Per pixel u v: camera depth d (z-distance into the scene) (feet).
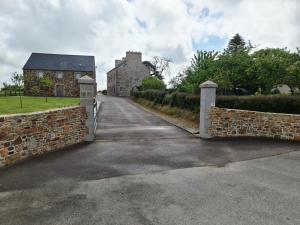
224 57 54.29
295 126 27.78
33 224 11.41
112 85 160.35
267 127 29.84
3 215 12.23
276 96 33.60
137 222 11.54
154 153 24.25
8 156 20.07
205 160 21.80
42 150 23.79
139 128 39.52
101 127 40.42
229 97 37.99
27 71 119.14
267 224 11.35
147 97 90.43
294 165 19.92
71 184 16.26
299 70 41.60
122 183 16.44
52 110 24.88
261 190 15.16
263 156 22.58
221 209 12.79
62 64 126.72
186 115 47.91
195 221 11.63
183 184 16.25
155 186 15.92
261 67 46.70
